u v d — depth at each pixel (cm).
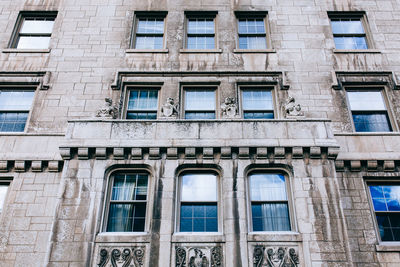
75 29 1645
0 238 1150
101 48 1588
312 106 1434
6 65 1529
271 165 1162
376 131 1409
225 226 1054
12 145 1313
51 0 1748
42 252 1133
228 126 1199
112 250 1026
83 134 1180
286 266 1001
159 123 1208
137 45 1644
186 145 1159
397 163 1279
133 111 1425
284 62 1546
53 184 1249
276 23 1670
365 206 1209
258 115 1428
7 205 1208
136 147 1156
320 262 994
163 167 1145
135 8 1720
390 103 1456
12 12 1708
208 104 1447
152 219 1062
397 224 1204
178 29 1652
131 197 1143
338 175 1266
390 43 1614
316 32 1642
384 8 1722
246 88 1492
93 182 1120
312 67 1533
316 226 1046
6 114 1438
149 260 1004
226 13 1705
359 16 1725
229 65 1537
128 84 1487
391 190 1262
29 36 1670
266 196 1142
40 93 1459
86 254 1011
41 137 1336
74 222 1055
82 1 1738
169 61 1546
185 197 1137
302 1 1745
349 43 1652
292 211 1109
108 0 1742
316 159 1155
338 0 1748
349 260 998
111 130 1191
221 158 1159
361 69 1530
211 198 1138
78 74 1511
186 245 1034
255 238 1038
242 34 1661
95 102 1439
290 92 1464
